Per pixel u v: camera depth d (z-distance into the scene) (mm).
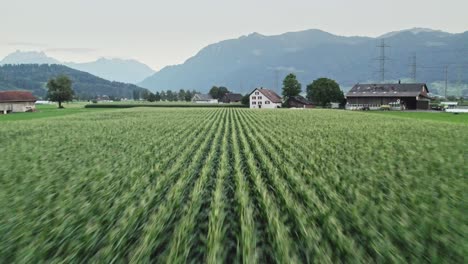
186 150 18031
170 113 66500
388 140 22281
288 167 13109
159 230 6863
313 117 49719
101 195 9508
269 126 33906
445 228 6973
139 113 67375
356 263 5738
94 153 17719
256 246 6574
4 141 24156
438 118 53125
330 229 6812
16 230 7148
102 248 6137
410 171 12727
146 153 17406
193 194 9406
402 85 99500
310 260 5875
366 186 10523
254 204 9148
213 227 6758
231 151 18500
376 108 93250
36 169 13633
